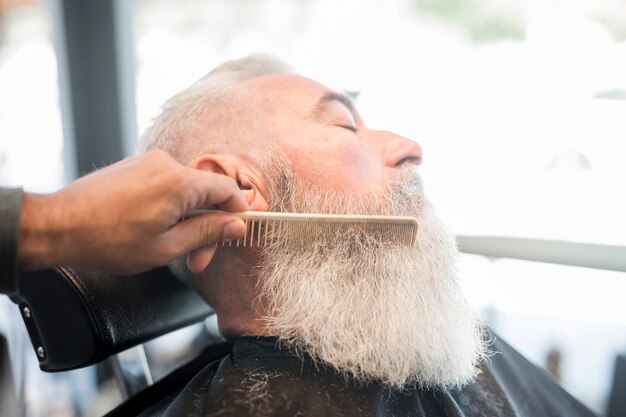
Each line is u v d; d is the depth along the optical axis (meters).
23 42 1.42
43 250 0.50
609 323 1.14
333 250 0.64
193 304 0.81
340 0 1.29
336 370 0.60
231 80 0.75
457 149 1.28
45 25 1.43
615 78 1.16
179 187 0.51
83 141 1.48
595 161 1.18
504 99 1.24
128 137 1.50
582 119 1.19
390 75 1.30
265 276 0.66
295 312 0.63
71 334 0.66
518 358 0.80
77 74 1.45
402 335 0.61
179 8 1.38
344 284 0.63
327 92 0.71
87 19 1.42
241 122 0.69
